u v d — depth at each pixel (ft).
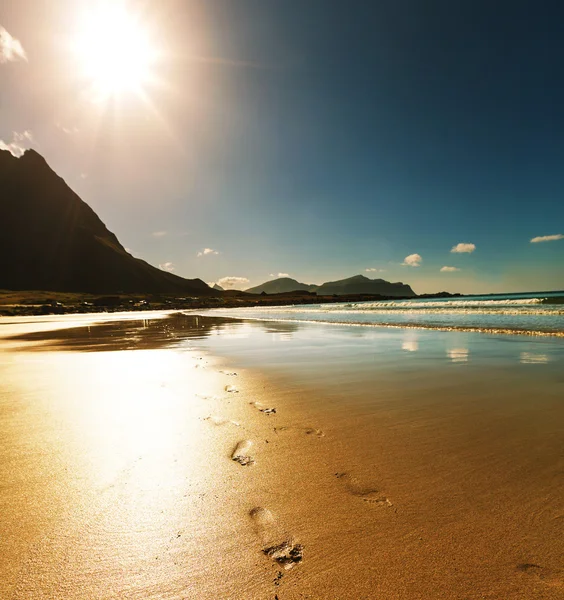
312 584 7.85
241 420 18.78
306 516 10.32
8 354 46.65
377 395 23.03
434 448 14.79
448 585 7.69
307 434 16.69
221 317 154.61
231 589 7.79
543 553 8.52
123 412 20.29
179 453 14.76
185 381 28.25
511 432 16.19
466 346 42.80
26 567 8.45
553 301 158.61
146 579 8.09
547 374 27.12
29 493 11.78
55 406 21.70
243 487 12.00
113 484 12.28
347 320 101.19
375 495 11.35
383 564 8.38
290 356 39.99
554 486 11.50
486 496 11.09
